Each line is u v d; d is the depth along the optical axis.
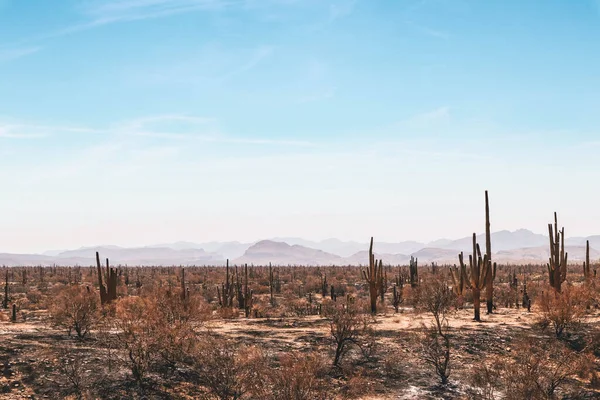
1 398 19.09
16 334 26.03
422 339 29.05
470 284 37.53
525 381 22.33
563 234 40.41
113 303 30.03
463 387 24.06
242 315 46.75
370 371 25.48
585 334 31.17
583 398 22.36
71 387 20.38
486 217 40.00
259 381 19.92
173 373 22.14
